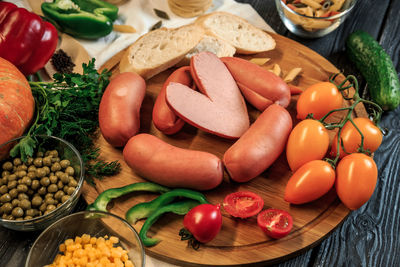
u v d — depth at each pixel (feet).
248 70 1.74
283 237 1.50
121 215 1.57
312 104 1.67
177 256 1.48
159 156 1.53
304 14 1.97
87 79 1.74
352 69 2.00
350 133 1.58
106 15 2.02
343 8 1.96
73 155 1.56
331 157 1.68
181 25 2.11
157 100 1.72
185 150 1.55
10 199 1.50
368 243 1.59
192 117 1.66
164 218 1.55
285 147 1.65
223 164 1.58
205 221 1.43
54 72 1.93
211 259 1.47
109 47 1.98
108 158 1.69
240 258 1.47
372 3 2.21
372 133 1.58
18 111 1.59
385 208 1.66
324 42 2.09
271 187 1.62
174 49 1.91
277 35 2.03
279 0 2.00
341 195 1.53
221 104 1.72
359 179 1.49
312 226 1.53
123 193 1.57
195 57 1.74
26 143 1.53
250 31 2.02
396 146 1.81
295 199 1.53
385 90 1.80
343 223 1.62
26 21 1.75
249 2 2.23
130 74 1.73
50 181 1.52
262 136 1.55
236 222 1.54
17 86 1.61
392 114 1.88
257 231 1.52
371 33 2.12
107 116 1.64
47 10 1.94
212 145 1.73
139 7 2.14
